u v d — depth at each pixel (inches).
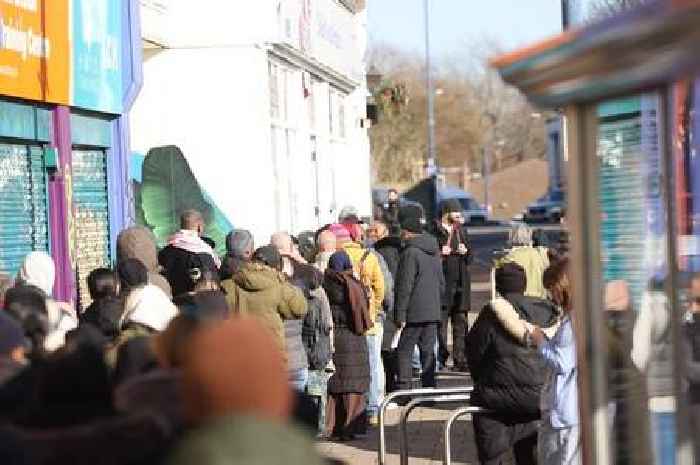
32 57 623.2
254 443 162.7
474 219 3422.7
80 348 214.4
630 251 225.0
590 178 201.9
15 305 318.7
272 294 519.2
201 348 172.1
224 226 933.8
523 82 201.6
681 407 204.7
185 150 941.2
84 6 702.5
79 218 709.3
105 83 739.4
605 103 206.4
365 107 1475.1
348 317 600.1
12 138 609.9
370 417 640.4
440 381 771.4
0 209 596.4
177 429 197.9
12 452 202.8
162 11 906.7
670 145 204.1
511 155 6033.5
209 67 940.0
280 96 1023.6
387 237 776.3
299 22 1047.0
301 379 533.0
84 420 207.0
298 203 1086.4
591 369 206.7
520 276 402.3
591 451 207.6
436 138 5487.2
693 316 226.1
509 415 406.9
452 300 818.2
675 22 158.2
